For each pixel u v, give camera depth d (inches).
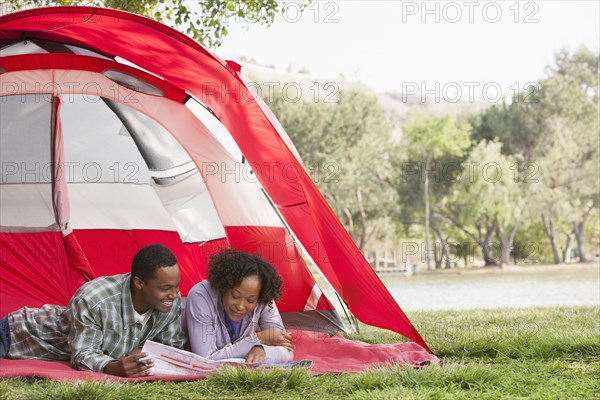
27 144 224.4
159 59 201.6
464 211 1520.7
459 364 160.7
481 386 141.8
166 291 161.2
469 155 1592.0
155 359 156.7
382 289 191.9
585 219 1625.2
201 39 360.5
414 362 169.9
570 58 1790.1
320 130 1547.7
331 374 161.3
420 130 1603.1
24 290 221.3
